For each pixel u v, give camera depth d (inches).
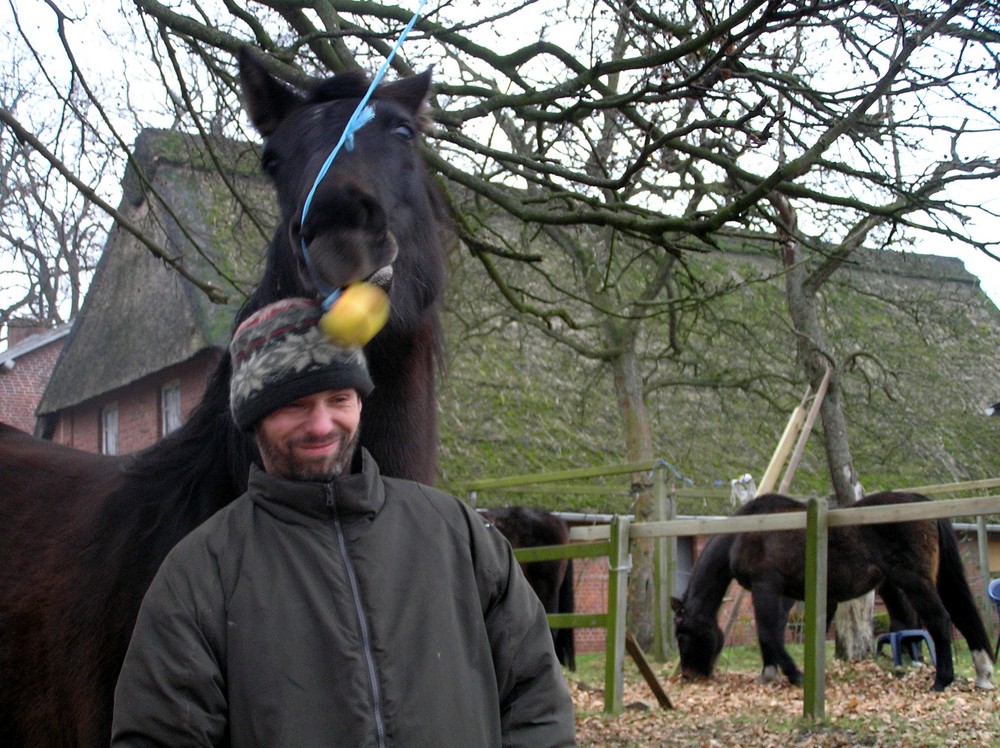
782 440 439.8
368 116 106.3
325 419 76.2
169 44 217.9
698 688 364.5
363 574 73.9
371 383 80.2
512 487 532.4
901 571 317.7
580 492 545.0
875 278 810.8
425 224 110.4
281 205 105.5
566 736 78.8
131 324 663.1
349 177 89.6
